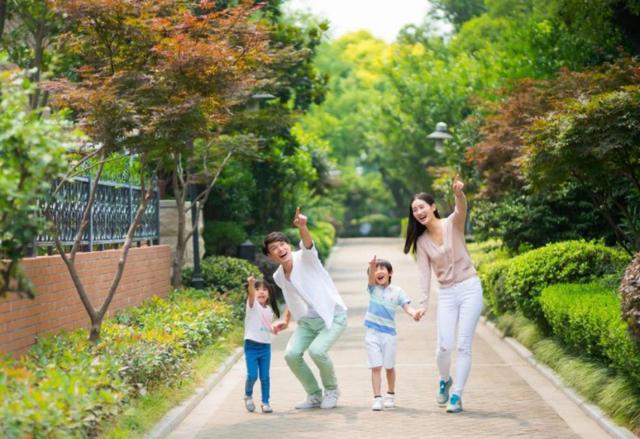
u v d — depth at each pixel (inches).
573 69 1003.3
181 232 808.9
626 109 558.9
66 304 511.2
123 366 406.6
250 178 1255.5
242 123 848.9
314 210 2103.8
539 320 613.0
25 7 466.9
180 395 458.6
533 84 806.5
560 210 895.1
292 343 459.2
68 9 461.4
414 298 1162.0
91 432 342.0
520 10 1680.6
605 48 949.2
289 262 453.4
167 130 474.9
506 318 741.3
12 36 507.5
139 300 691.4
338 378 559.2
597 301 480.1
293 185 1478.8
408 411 447.8
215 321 644.1
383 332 456.1
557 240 891.4
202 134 499.5
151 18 493.7
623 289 373.1
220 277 883.4
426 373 575.2
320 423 421.4
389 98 2332.7
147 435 370.0
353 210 3631.9
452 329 448.1
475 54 1982.0
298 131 1871.3
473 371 574.6
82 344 444.8
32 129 288.5
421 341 748.0
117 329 516.1
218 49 486.3
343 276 1590.8
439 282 454.6
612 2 819.4
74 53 519.8
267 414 448.1
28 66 504.1
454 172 1227.9
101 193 621.3
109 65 508.1
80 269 544.7
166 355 454.6
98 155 569.6
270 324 461.1
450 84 2036.2
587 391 450.3
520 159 633.0
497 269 768.9
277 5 1131.3
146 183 764.6
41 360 384.5
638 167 622.8
